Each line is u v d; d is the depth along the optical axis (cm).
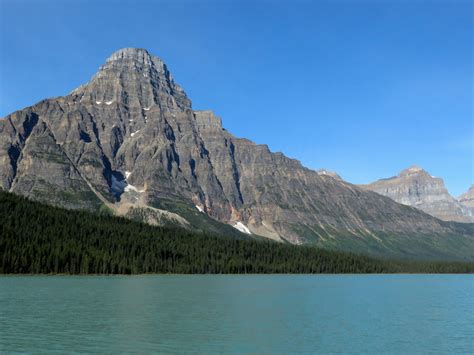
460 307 14338
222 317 11431
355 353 7938
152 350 7875
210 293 17488
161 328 9738
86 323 10081
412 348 8319
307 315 12088
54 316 10919
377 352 8019
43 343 8188
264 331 9644
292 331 9688
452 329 10181
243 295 17050
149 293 16800
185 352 7781
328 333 9531
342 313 12588
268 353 7812
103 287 18812
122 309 12338
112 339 8594
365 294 18800
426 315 12412
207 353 7738
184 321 10681
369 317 11881
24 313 11300
